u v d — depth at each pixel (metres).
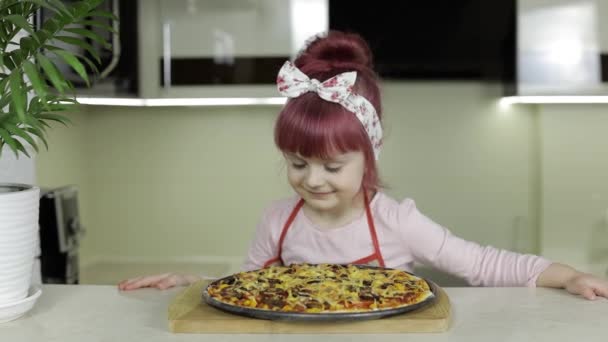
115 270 2.63
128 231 2.79
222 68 2.47
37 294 0.98
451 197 2.69
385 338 0.85
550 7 2.37
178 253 2.79
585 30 2.37
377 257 1.33
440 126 2.67
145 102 2.56
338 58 1.23
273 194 2.75
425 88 2.66
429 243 1.29
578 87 2.38
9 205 0.91
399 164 2.69
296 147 1.10
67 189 1.83
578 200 2.56
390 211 1.32
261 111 2.73
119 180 2.79
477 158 2.67
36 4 0.97
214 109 2.74
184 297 1.01
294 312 0.87
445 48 2.42
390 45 2.42
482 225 2.69
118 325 0.93
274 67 2.47
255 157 2.74
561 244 2.57
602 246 2.55
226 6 2.45
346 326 0.88
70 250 1.80
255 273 1.07
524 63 2.39
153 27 2.44
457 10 2.38
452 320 0.94
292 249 1.38
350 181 1.12
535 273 1.15
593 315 0.95
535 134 2.64
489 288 1.12
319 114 1.08
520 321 0.93
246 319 0.89
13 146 0.88
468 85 2.65
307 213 1.37
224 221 2.78
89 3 0.91
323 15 2.45
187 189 2.78
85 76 0.86
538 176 2.64
